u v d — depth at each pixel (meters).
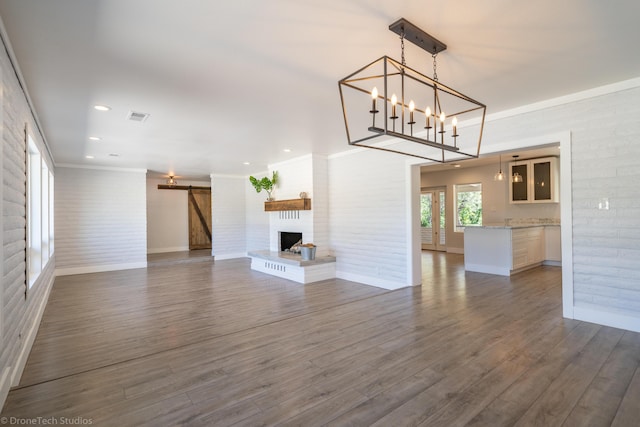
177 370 2.46
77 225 6.96
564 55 2.50
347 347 2.83
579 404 1.94
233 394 2.11
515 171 7.62
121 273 6.90
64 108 3.42
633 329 3.04
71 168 6.92
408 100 3.41
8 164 2.18
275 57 2.47
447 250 9.29
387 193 5.32
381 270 5.45
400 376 2.30
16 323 2.41
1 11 1.83
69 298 4.84
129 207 7.54
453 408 1.92
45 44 2.20
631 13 1.97
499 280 5.48
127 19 1.96
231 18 1.98
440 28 2.11
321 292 5.08
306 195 6.29
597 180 3.21
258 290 5.27
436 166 8.59
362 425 1.78
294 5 1.87
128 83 2.86
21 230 2.65
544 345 2.78
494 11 1.94
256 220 9.12
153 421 1.85
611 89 3.09
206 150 5.75
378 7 1.90
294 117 3.91
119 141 4.96
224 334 3.27
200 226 10.85
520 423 1.78
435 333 3.11
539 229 6.77
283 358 2.64
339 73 2.75
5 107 2.11
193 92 3.09
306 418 1.85
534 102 3.55
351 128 4.41
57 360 2.73
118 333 3.37
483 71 2.76
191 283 5.86
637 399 1.98
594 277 3.27
